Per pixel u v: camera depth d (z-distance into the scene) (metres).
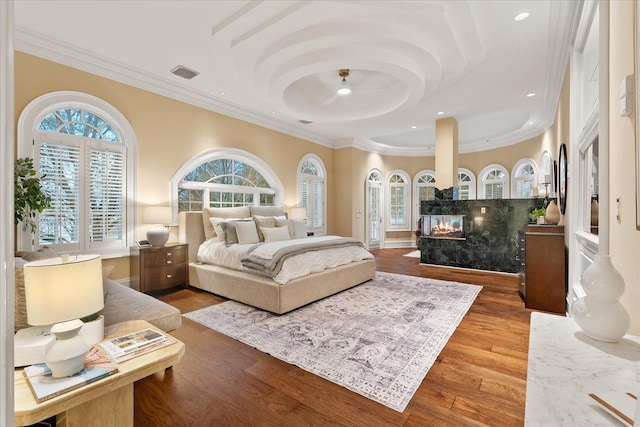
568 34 3.07
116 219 3.93
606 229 1.09
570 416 0.66
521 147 7.37
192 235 4.57
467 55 3.59
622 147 1.28
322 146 7.61
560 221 4.05
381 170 8.94
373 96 5.16
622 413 0.65
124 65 3.89
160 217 4.00
